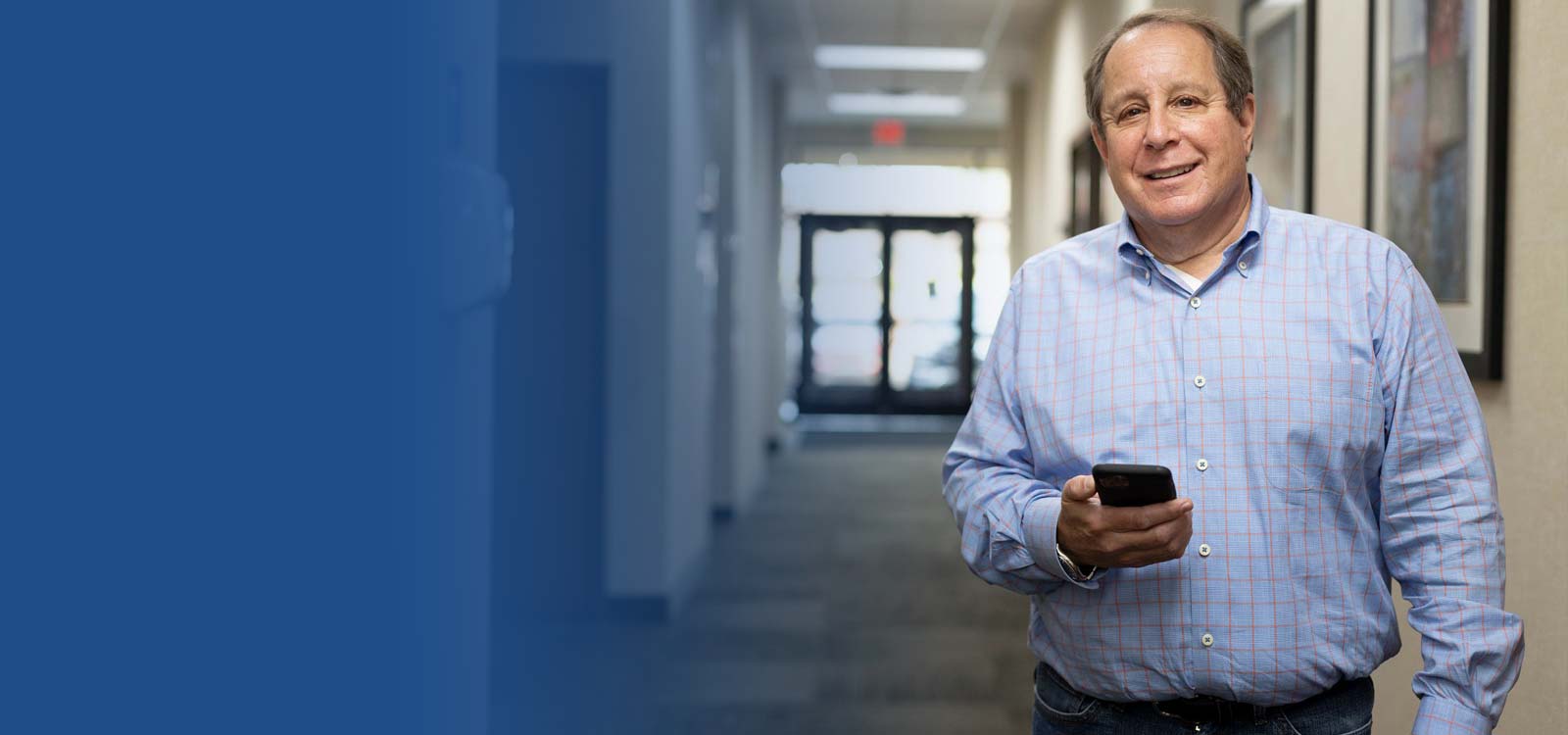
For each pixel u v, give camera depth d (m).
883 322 13.91
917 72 9.96
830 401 13.95
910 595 5.39
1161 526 1.28
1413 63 2.49
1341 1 2.97
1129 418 1.43
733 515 7.33
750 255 8.23
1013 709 3.75
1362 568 1.39
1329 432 1.36
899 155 13.50
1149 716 1.45
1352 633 1.38
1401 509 1.38
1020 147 10.30
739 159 7.32
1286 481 1.37
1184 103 1.40
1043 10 7.90
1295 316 1.40
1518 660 1.33
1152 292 1.45
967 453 1.58
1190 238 1.45
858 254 13.88
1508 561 2.09
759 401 8.95
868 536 6.87
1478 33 2.17
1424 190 2.43
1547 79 1.95
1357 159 2.85
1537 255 1.99
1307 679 1.38
